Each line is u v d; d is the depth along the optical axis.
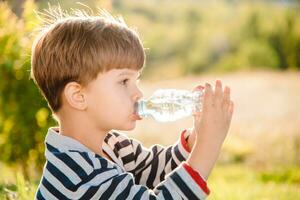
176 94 2.50
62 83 2.42
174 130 15.40
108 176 2.30
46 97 2.51
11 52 6.30
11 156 6.68
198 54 38.09
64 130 2.47
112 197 2.26
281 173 10.09
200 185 2.27
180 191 2.26
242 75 25.17
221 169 11.42
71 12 2.83
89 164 2.32
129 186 2.27
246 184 6.98
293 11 37.81
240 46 37.31
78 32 2.41
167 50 39.25
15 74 6.40
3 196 4.04
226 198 5.58
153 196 2.26
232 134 15.45
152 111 2.45
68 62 2.39
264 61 35.94
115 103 2.38
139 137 14.89
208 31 39.78
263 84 21.80
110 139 2.71
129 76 2.41
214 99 2.36
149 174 2.73
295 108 17.95
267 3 39.66
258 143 14.76
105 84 2.37
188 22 41.31
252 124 16.33
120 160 2.67
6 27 6.29
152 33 40.53
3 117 6.57
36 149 6.64
